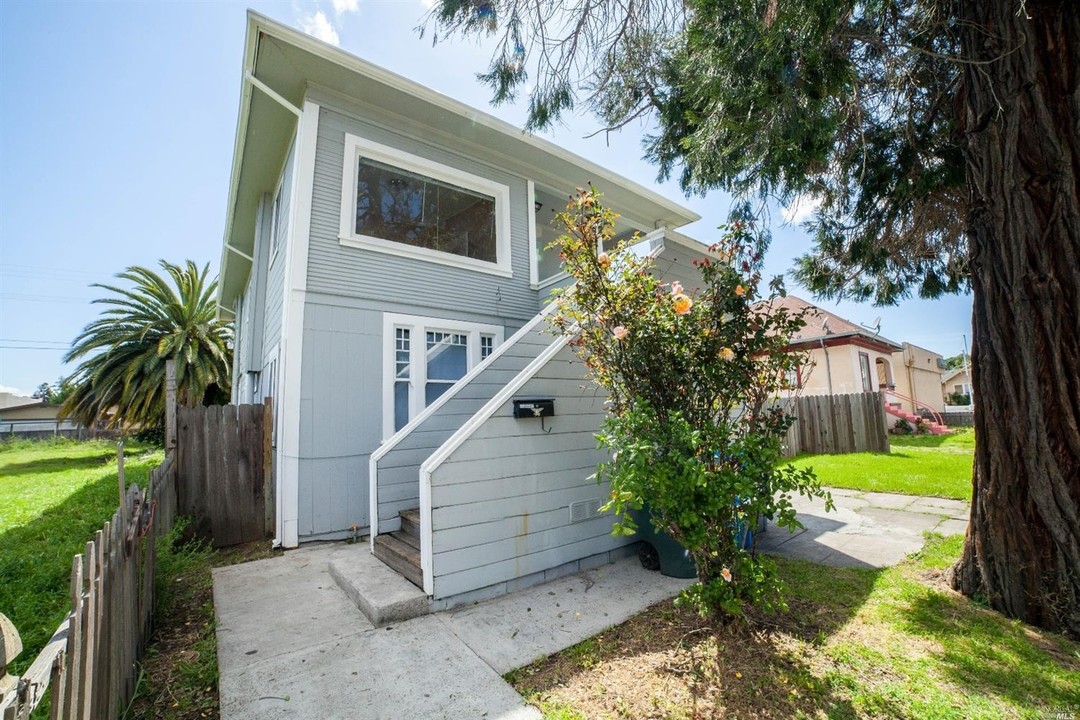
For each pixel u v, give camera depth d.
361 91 6.56
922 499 6.81
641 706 2.36
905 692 2.37
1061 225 2.98
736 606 2.80
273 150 7.79
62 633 1.49
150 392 15.78
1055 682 2.42
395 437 5.25
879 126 4.65
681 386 3.16
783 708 2.29
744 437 2.94
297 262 6.00
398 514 5.21
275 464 5.98
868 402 11.36
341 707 2.43
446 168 7.51
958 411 23.41
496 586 3.83
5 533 5.68
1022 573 3.11
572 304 3.53
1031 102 3.05
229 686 2.63
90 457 18.64
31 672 1.21
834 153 4.74
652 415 3.06
